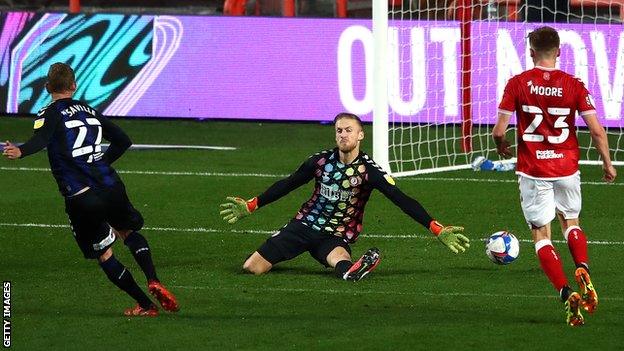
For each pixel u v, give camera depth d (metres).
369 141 54.34
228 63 58.66
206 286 29.08
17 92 59.34
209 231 36.12
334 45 57.81
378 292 28.33
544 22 54.31
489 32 53.50
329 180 30.14
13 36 59.53
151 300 27.75
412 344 23.48
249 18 58.50
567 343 23.52
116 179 25.81
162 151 51.38
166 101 58.97
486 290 28.50
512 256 30.36
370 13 71.44
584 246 25.67
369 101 57.59
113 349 23.33
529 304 27.05
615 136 53.88
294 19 58.25
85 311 26.53
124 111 59.00
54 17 59.34
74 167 25.41
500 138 26.19
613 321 25.31
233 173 46.53
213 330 24.72
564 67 53.66
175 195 42.03
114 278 25.67
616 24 53.59
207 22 58.81
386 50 44.16
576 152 26.20
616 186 43.59
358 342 23.66
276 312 26.36
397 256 32.50
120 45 59.03
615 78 53.56
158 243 34.41
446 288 28.73
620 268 30.80
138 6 78.75
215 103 58.78
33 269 31.03
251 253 33.12
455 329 24.66
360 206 30.44
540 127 25.92
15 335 24.42
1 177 45.56
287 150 51.75
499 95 54.06
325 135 55.50
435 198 41.34
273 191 29.98
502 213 38.69
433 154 51.50
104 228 25.69
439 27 54.09
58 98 25.89
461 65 51.16
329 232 30.38
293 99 58.28
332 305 27.03
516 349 23.11
